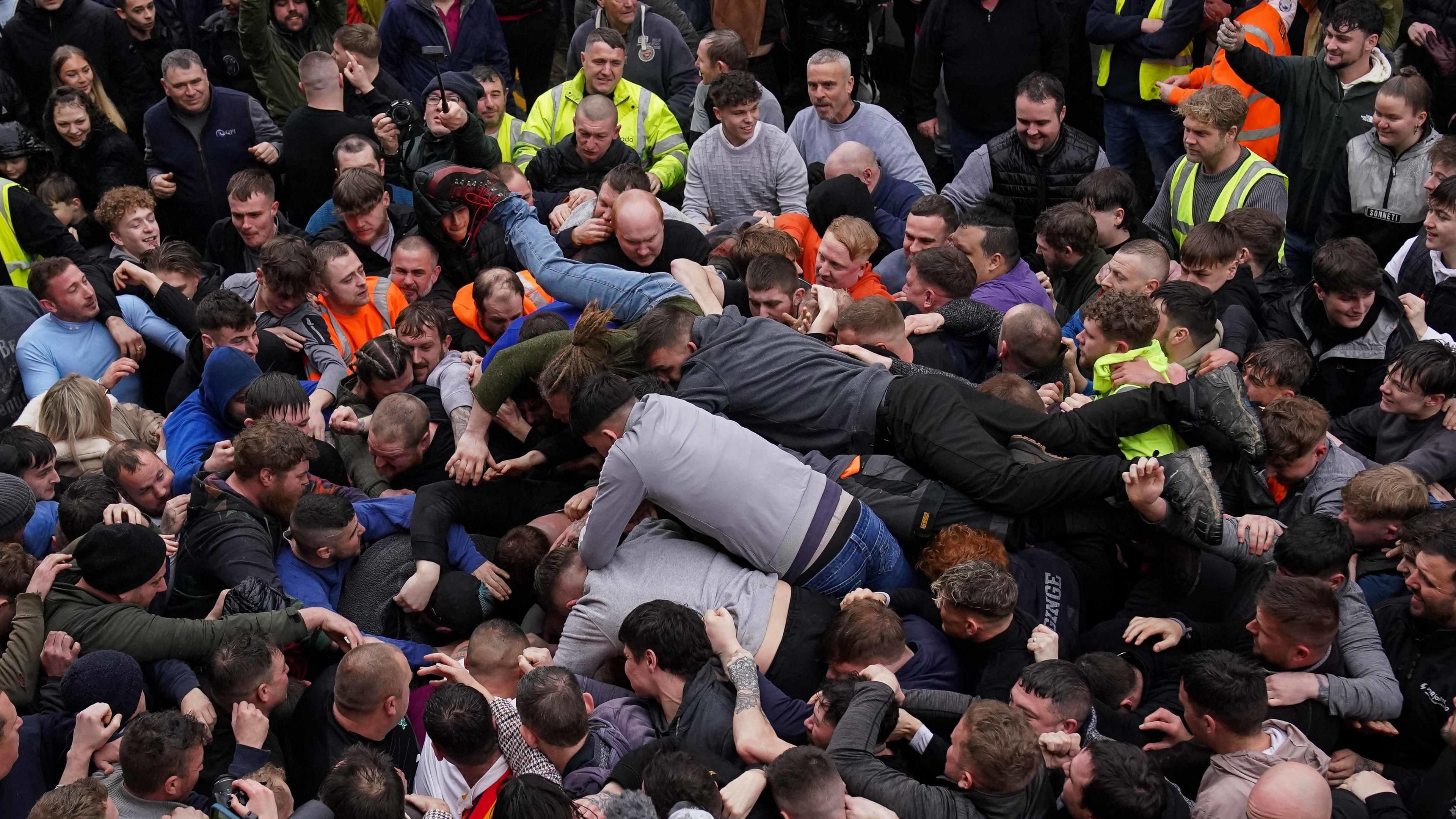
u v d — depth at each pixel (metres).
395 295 6.71
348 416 5.71
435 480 5.68
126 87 9.45
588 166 8.20
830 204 7.17
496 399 5.27
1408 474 4.89
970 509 4.90
